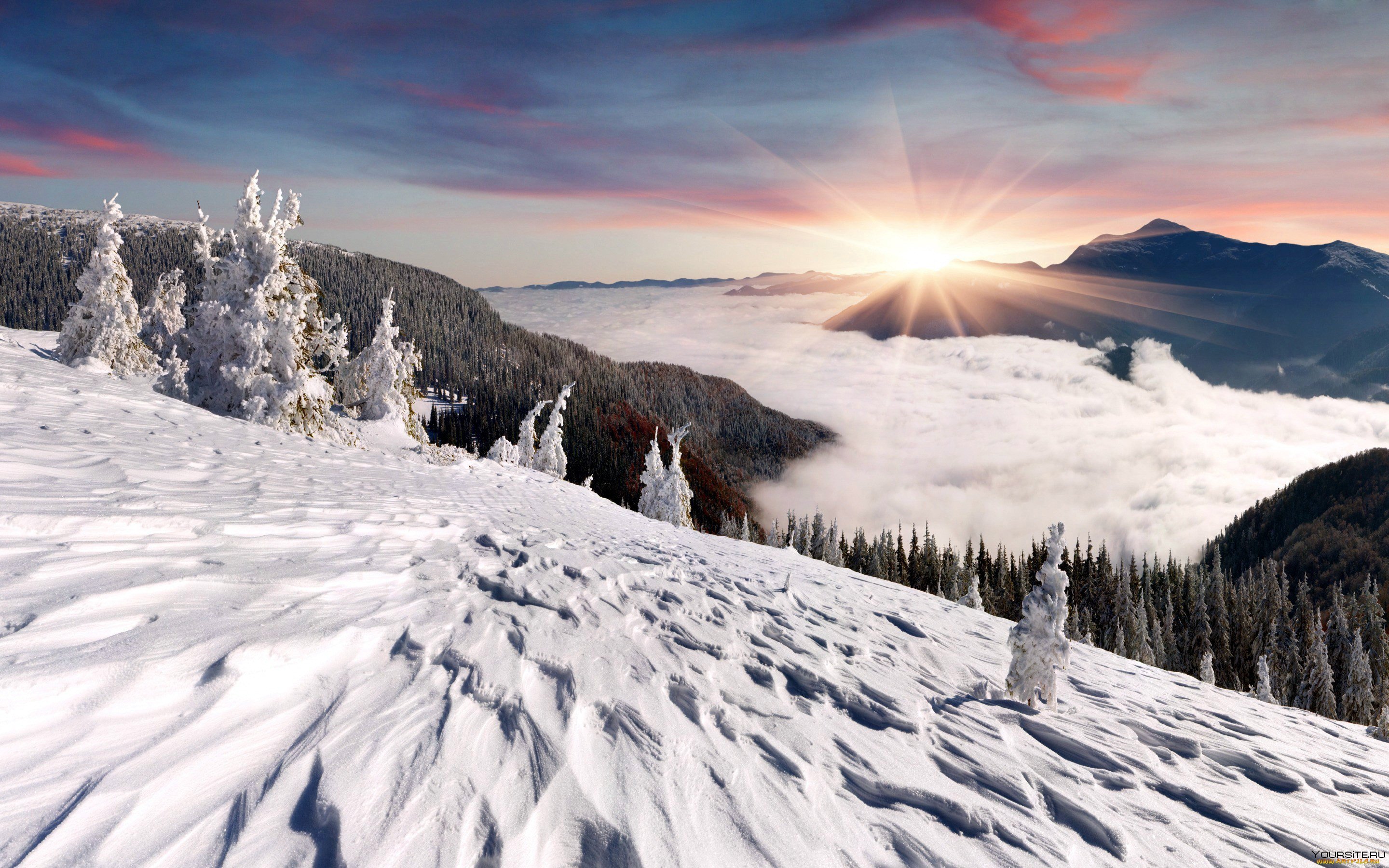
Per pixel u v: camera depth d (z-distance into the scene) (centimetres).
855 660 549
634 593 575
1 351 989
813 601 770
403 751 246
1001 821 316
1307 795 462
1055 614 538
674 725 330
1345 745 658
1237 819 389
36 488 401
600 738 299
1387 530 11431
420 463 1420
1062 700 590
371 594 402
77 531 354
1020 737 448
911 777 342
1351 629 6009
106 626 263
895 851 272
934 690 521
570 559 645
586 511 1394
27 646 232
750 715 373
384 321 2216
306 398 1467
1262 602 7881
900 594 1058
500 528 751
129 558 337
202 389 1395
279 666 276
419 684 303
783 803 286
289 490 629
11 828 166
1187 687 835
